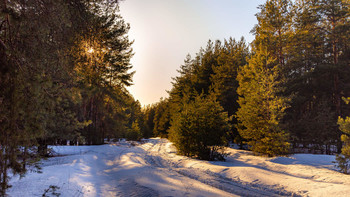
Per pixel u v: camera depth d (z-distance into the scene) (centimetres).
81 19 449
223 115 1738
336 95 2919
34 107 317
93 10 496
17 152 310
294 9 3575
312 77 3045
